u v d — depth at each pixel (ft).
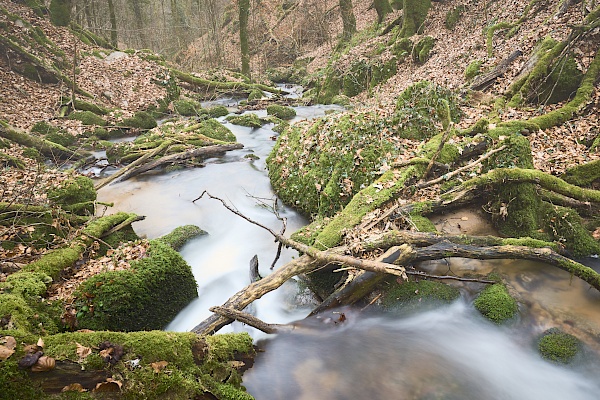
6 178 28.17
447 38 55.83
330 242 20.38
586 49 32.63
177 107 60.80
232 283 21.56
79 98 53.62
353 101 58.39
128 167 37.19
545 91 33.50
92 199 28.02
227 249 25.31
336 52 83.87
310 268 18.61
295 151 31.71
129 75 63.82
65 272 18.16
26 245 20.70
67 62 59.36
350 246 19.13
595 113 30.01
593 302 17.24
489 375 14.84
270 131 50.42
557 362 14.99
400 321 17.52
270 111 56.59
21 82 52.21
